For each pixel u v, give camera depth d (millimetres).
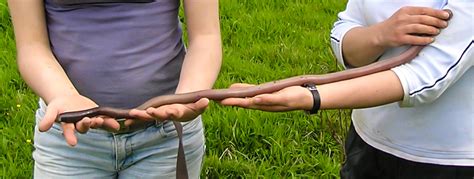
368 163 1734
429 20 1431
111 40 1723
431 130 1570
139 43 1733
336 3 4156
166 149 1830
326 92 1411
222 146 2791
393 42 1493
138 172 1852
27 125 2861
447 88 1515
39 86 1663
